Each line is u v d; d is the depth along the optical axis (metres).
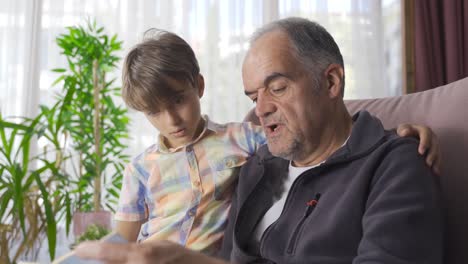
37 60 3.02
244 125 1.42
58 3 3.06
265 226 1.16
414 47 3.14
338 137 1.13
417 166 0.95
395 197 0.90
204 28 3.20
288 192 1.11
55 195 2.23
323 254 0.97
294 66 1.07
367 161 1.00
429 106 1.24
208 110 3.18
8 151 2.12
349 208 0.97
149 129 3.04
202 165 1.35
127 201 1.39
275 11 3.23
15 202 1.99
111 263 0.64
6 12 3.03
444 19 3.14
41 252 2.74
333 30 3.32
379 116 1.32
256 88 1.10
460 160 1.11
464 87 1.18
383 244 0.85
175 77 1.31
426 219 0.88
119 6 3.10
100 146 2.43
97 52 2.47
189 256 0.66
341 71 1.11
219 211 1.32
